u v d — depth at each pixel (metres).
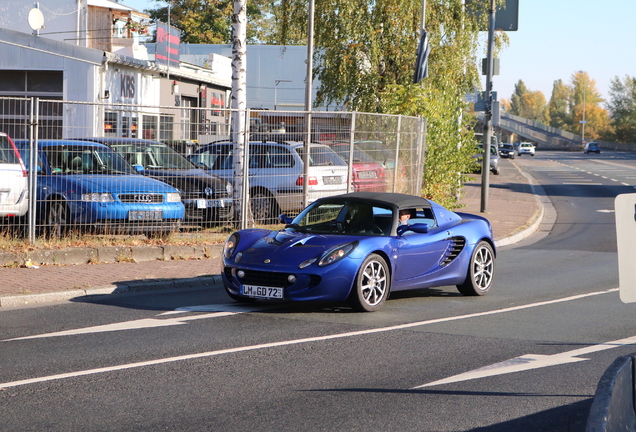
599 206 27.27
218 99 37.19
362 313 8.60
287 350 6.73
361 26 25.41
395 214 9.16
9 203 11.43
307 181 14.31
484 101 22.11
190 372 5.94
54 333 7.30
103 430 4.53
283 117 14.52
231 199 13.62
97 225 11.98
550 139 156.38
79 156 12.53
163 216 12.50
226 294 9.79
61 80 25.53
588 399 5.29
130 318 8.10
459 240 9.73
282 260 8.35
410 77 25.66
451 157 20.61
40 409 4.94
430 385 5.63
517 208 24.20
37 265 10.94
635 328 7.92
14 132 11.47
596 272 12.40
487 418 4.85
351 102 26.44
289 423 4.70
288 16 26.83
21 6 32.78
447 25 26.06
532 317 8.52
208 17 64.25
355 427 4.64
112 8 32.75
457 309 8.99
